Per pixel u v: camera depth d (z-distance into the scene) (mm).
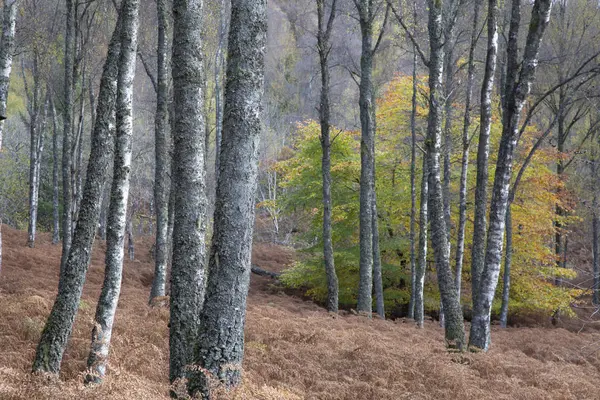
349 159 23438
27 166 37281
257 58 5664
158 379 7613
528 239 23734
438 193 12312
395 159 23938
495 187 11742
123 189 7500
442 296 11906
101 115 7512
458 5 17047
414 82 18812
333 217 23922
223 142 5637
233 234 5520
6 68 9594
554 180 22719
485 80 12914
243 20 5656
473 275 13836
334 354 10234
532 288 23562
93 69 20969
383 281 24344
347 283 23844
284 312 16094
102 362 6680
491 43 12742
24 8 18297
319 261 23922
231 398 5191
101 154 7477
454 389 8781
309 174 24266
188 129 6453
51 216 37688
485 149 13188
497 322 23906
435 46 12547
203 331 5488
